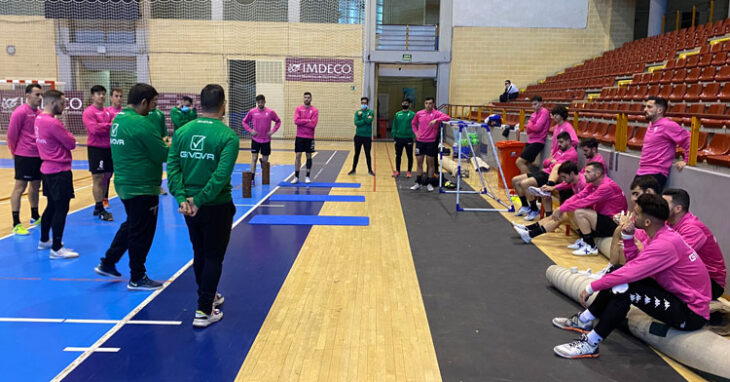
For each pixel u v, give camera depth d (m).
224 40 18.98
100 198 6.45
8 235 5.66
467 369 2.90
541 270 4.69
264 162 9.35
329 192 8.70
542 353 3.10
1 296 3.92
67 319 3.51
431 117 8.82
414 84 21.80
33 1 18.61
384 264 4.82
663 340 3.06
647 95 10.47
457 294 4.07
